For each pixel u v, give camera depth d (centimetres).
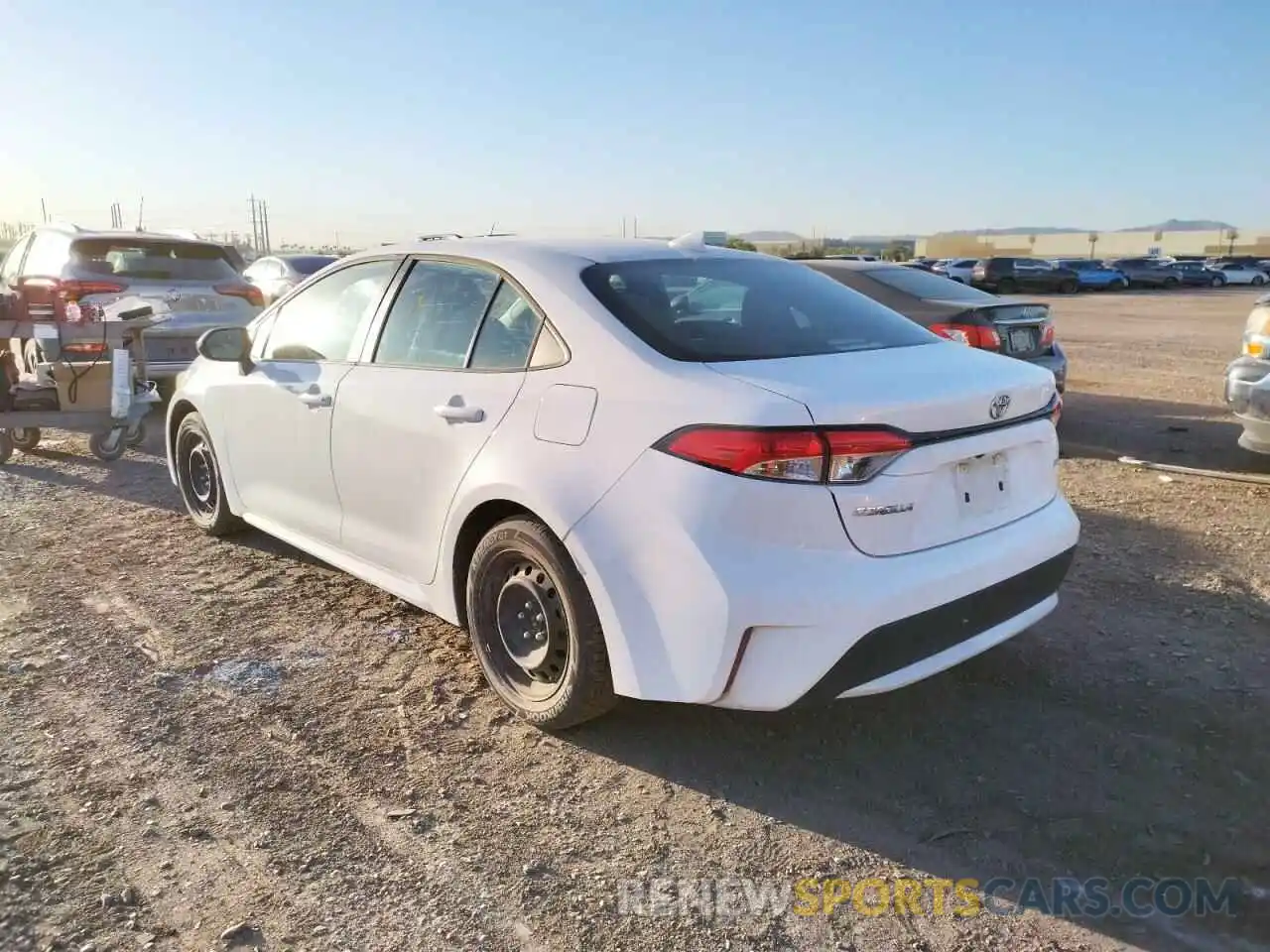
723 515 284
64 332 715
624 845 286
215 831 290
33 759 328
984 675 389
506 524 340
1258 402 655
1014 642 419
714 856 282
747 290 378
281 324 486
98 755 331
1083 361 1502
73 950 242
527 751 337
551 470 321
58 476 719
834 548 282
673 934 251
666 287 358
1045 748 337
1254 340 664
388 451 392
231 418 501
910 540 293
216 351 474
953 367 332
